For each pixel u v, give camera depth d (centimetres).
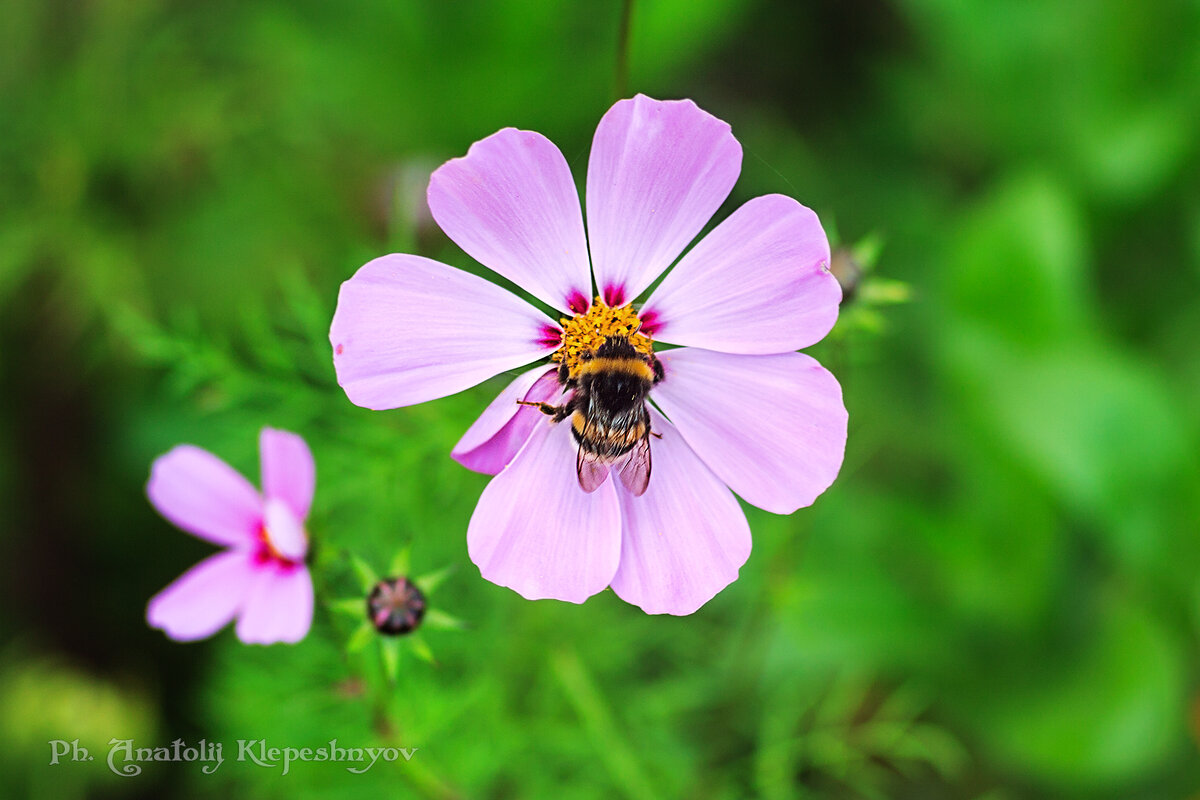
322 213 64
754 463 43
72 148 61
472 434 43
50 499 63
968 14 68
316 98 65
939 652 59
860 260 47
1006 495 59
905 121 72
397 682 49
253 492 47
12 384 63
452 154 67
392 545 53
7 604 63
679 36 66
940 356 59
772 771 55
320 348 52
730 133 43
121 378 63
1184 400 63
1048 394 57
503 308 43
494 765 54
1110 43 66
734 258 43
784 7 75
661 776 56
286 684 53
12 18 61
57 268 62
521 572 43
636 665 58
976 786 60
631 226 43
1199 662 59
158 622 46
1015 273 58
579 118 67
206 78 64
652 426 44
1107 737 57
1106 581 60
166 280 61
